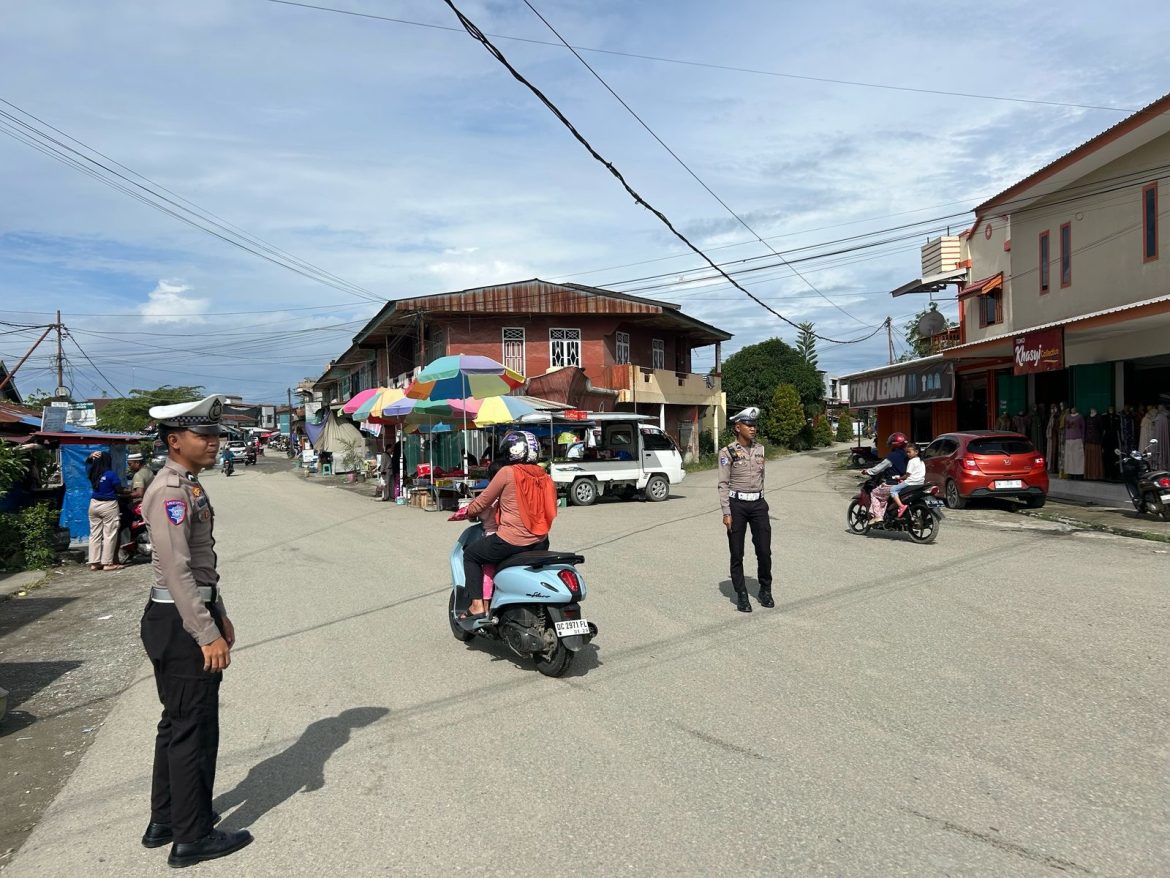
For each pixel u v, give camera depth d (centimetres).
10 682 620
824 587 847
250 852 342
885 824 348
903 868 313
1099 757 412
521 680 566
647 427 2033
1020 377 2152
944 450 1617
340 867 326
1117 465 1720
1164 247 1600
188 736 337
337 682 573
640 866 319
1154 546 1081
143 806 394
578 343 3109
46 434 1355
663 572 961
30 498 1414
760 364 5425
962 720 466
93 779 427
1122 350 1722
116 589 1014
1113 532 1216
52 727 518
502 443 638
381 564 1089
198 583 354
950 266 2573
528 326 3070
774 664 582
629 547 1173
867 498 1237
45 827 374
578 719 485
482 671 591
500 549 606
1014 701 496
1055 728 451
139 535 1248
